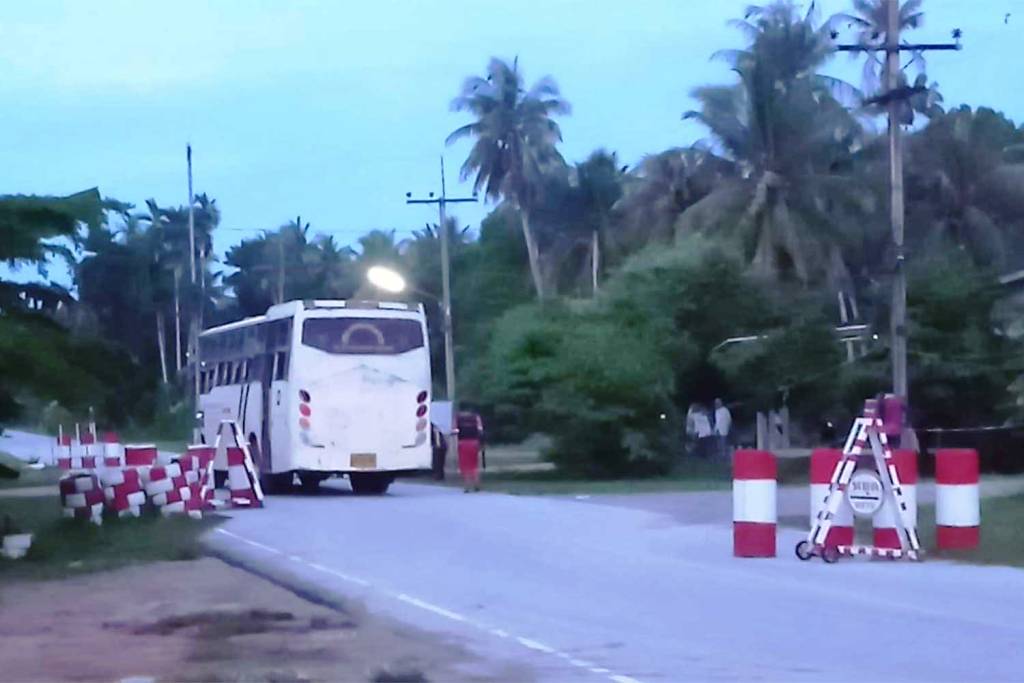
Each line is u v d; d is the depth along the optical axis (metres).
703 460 58.03
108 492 34.47
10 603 21.55
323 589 22.45
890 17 48.16
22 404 30.08
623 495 43.75
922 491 43.12
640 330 56.16
